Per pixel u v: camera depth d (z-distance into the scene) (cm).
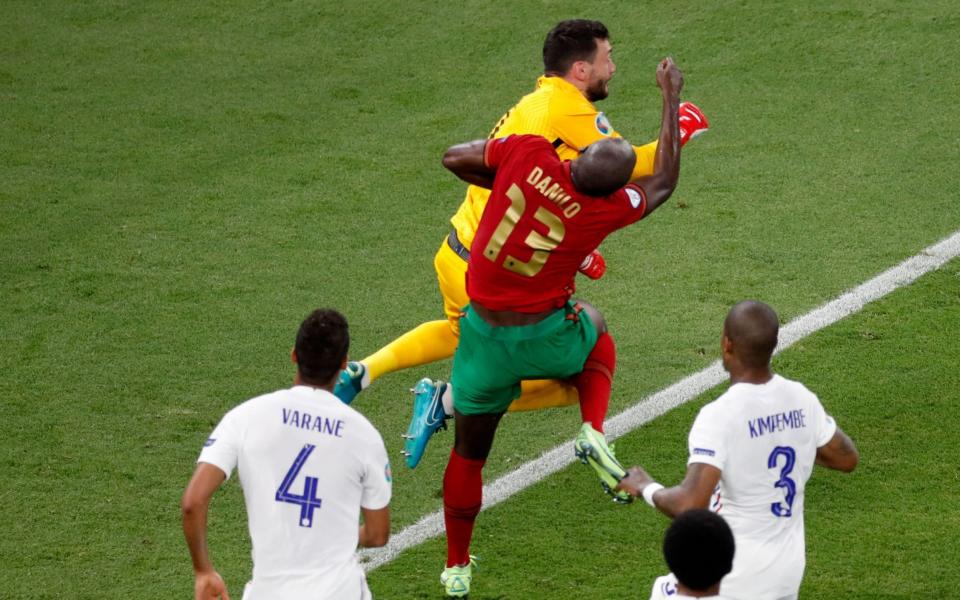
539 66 4356
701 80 4212
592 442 1962
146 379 2814
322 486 1658
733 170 3734
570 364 2011
